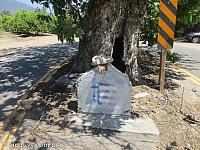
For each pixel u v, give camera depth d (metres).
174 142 2.46
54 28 2.90
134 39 3.45
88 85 2.78
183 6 4.24
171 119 2.81
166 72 4.66
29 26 13.34
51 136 2.45
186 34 13.49
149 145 2.38
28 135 2.46
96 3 3.30
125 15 3.35
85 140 2.41
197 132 2.64
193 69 5.26
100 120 2.70
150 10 4.23
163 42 3.27
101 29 3.33
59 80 3.52
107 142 2.39
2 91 3.49
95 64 2.75
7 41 10.72
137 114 2.83
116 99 2.77
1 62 5.17
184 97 3.42
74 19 3.51
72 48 7.43
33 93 3.32
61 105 2.98
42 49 7.19
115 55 3.48
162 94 3.37
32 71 4.41
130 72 3.48
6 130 2.54
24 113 2.84
